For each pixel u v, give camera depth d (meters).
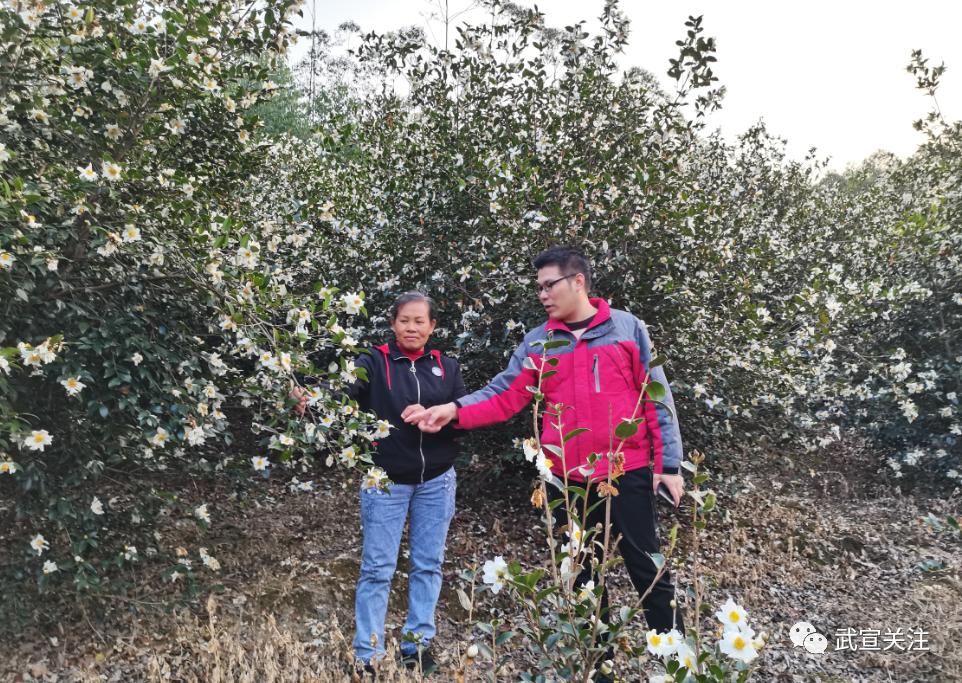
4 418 1.92
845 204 7.57
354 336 3.77
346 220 4.32
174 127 2.45
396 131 4.45
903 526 4.39
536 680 1.39
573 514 1.45
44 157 2.39
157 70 2.12
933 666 2.65
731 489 3.98
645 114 4.15
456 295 3.92
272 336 2.22
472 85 4.25
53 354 1.89
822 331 4.18
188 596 2.50
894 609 3.20
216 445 3.85
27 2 1.99
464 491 4.04
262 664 2.18
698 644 1.27
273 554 3.13
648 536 2.05
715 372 3.76
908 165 7.38
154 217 2.38
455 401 2.29
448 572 3.21
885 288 5.08
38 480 2.16
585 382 2.08
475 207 3.96
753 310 3.92
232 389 2.59
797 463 5.46
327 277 4.41
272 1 2.44
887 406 5.30
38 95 2.18
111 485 2.72
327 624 2.61
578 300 2.19
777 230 6.63
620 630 1.33
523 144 3.97
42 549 2.28
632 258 3.77
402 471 2.25
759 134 6.89
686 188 4.37
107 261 2.37
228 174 2.93
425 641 2.28
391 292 4.17
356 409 2.17
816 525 4.25
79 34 2.10
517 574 1.33
